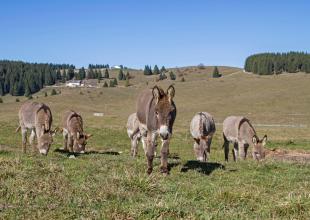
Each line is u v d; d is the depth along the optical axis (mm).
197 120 19047
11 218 7277
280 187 10891
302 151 29406
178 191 9656
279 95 130250
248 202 9008
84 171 11516
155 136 11828
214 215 7777
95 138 35469
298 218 7867
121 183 9562
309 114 101188
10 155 15281
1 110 135625
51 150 21781
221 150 31047
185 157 23109
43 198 8406
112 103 158625
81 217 7355
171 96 11016
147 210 7719
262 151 18688
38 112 18078
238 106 121875
